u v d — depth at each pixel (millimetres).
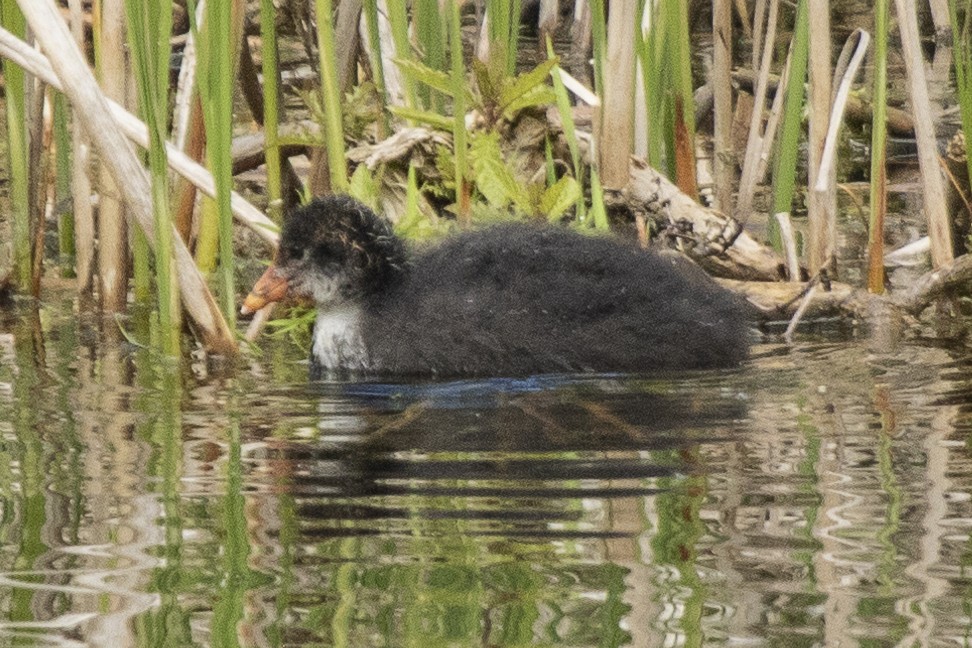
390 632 8891
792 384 15594
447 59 23625
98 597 9469
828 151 19234
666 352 16578
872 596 9430
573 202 19766
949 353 16969
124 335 18141
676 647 8664
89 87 16516
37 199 20234
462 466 12445
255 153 22547
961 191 20656
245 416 14414
